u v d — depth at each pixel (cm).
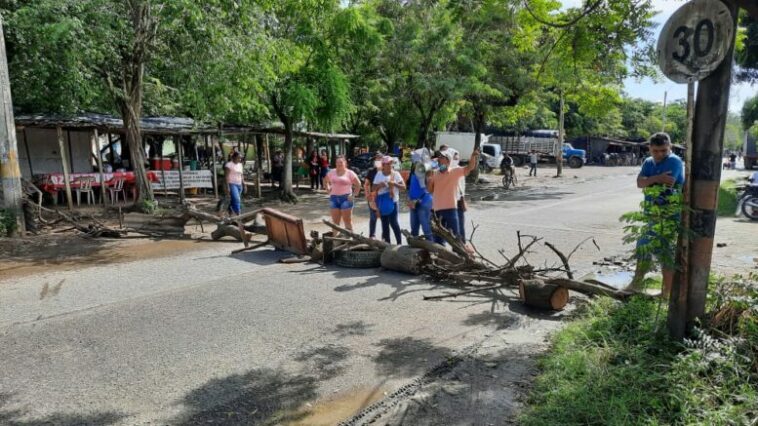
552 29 717
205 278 739
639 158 5253
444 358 450
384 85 2162
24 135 1772
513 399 375
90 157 1939
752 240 964
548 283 571
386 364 440
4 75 1079
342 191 952
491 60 2134
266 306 602
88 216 1338
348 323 542
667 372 363
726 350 365
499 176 3250
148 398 387
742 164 5091
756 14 356
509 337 496
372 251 796
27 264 845
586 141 5028
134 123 1428
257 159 2014
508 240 1008
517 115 2842
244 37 1302
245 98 1509
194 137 2345
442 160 772
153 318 565
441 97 2166
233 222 1017
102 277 752
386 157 897
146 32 1291
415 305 600
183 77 1374
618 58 642
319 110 1759
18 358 462
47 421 356
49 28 1052
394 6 2083
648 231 416
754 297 411
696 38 375
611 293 541
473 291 646
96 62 1284
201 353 468
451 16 701
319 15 1631
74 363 450
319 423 351
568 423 326
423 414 357
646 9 567
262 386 404
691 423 305
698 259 397
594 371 379
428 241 735
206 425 350
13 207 1099
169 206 1698
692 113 386
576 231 1111
